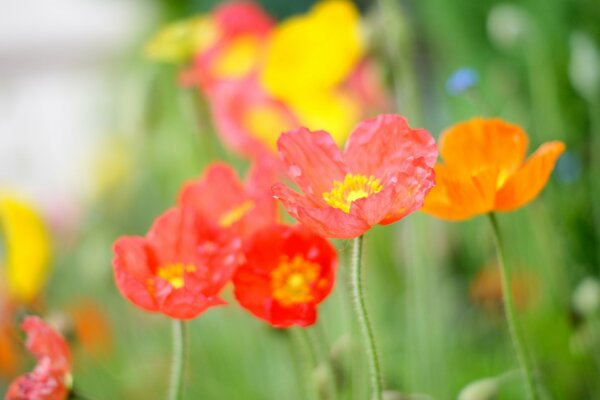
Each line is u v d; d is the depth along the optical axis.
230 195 0.97
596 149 1.68
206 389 1.46
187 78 1.46
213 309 1.57
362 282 0.85
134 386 1.54
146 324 1.71
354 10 1.44
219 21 1.53
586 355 1.35
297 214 0.82
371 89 1.56
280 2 2.64
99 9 3.36
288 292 0.87
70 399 0.92
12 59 3.40
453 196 0.89
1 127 2.85
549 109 1.66
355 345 1.03
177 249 0.89
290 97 1.47
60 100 3.23
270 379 1.39
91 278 1.74
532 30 1.73
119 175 2.03
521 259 1.62
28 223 1.27
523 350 0.92
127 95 1.57
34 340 0.91
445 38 2.02
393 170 0.86
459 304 1.77
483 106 1.54
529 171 0.89
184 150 1.71
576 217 1.67
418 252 1.27
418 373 1.26
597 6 1.79
